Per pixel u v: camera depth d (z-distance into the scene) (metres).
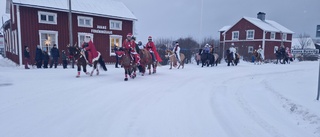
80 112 5.57
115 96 7.30
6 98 6.63
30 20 18.23
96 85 9.05
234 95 8.12
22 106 5.91
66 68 15.83
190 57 26.38
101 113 5.54
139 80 10.79
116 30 23.00
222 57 28.27
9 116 5.14
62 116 5.24
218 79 12.16
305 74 14.93
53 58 15.95
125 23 23.59
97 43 21.86
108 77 11.41
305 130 4.75
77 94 7.41
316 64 25.83
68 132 4.36
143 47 13.95
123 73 13.16
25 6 17.91
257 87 9.88
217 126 4.92
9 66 18.25
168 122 5.07
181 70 16.23
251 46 37.69
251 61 28.75
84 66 11.52
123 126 4.74
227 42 41.41
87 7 21.58
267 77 13.37
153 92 8.12
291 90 8.47
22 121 4.85
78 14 20.53
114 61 23.14
